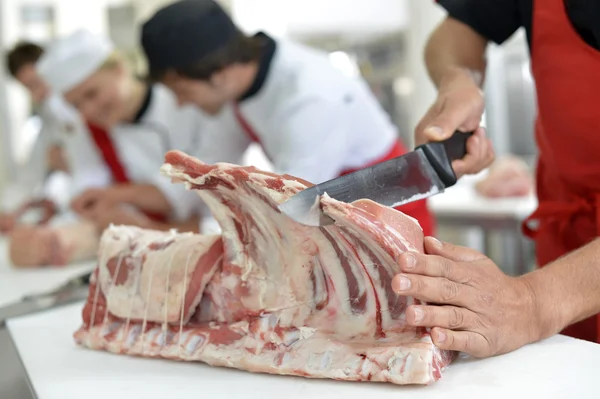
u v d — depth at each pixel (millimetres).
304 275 936
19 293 1759
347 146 1927
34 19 4148
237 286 975
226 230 979
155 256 1045
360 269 898
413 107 3920
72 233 2115
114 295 1074
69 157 2637
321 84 1790
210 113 2176
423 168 1062
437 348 862
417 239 886
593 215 1207
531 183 3240
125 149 2471
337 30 3986
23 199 3529
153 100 2395
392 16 3912
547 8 1164
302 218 844
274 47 1800
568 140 1200
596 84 1134
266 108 1846
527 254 2943
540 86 1221
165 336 1032
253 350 951
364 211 840
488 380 851
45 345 1147
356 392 852
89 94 2266
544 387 823
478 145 1159
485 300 869
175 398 883
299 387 884
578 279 939
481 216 2922
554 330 932
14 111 4281
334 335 932
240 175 886
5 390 955
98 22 4105
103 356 1074
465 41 1339
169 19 1692
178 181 950
